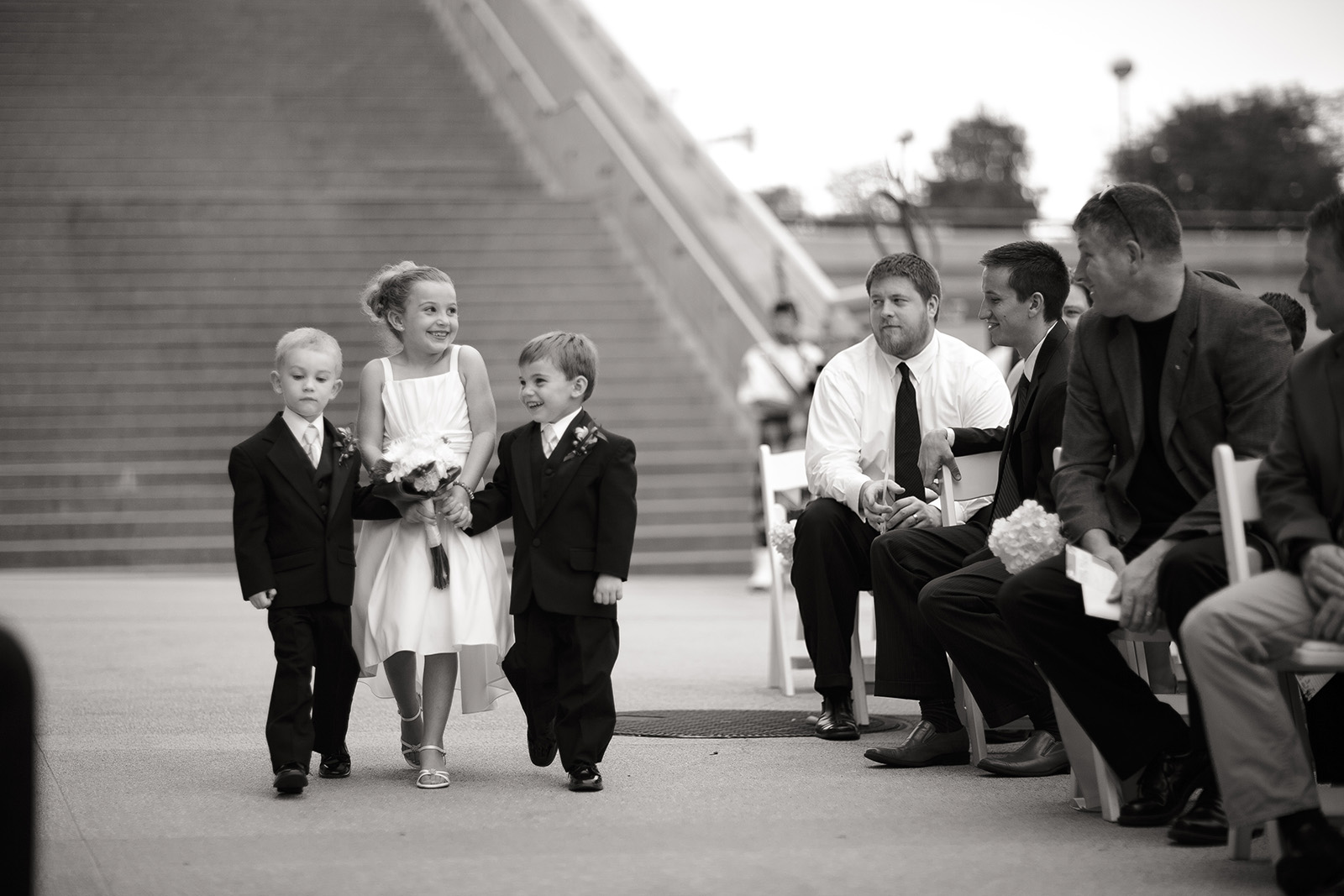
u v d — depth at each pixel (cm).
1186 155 3791
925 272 580
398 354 499
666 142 2052
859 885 338
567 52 2131
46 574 1335
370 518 473
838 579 558
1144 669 511
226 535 1423
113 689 669
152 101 2092
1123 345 416
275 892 333
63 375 1565
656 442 1569
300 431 459
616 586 453
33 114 2019
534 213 1933
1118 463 419
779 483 688
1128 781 416
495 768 496
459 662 488
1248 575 346
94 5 2308
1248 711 337
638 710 623
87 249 1764
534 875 348
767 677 724
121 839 386
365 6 2445
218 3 2353
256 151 2020
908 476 579
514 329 1688
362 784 464
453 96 2245
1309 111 3825
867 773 488
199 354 1616
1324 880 321
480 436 486
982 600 481
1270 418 393
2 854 219
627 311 1753
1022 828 401
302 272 1758
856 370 594
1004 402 579
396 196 1945
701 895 330
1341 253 351
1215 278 459
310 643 451
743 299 1708
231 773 479
